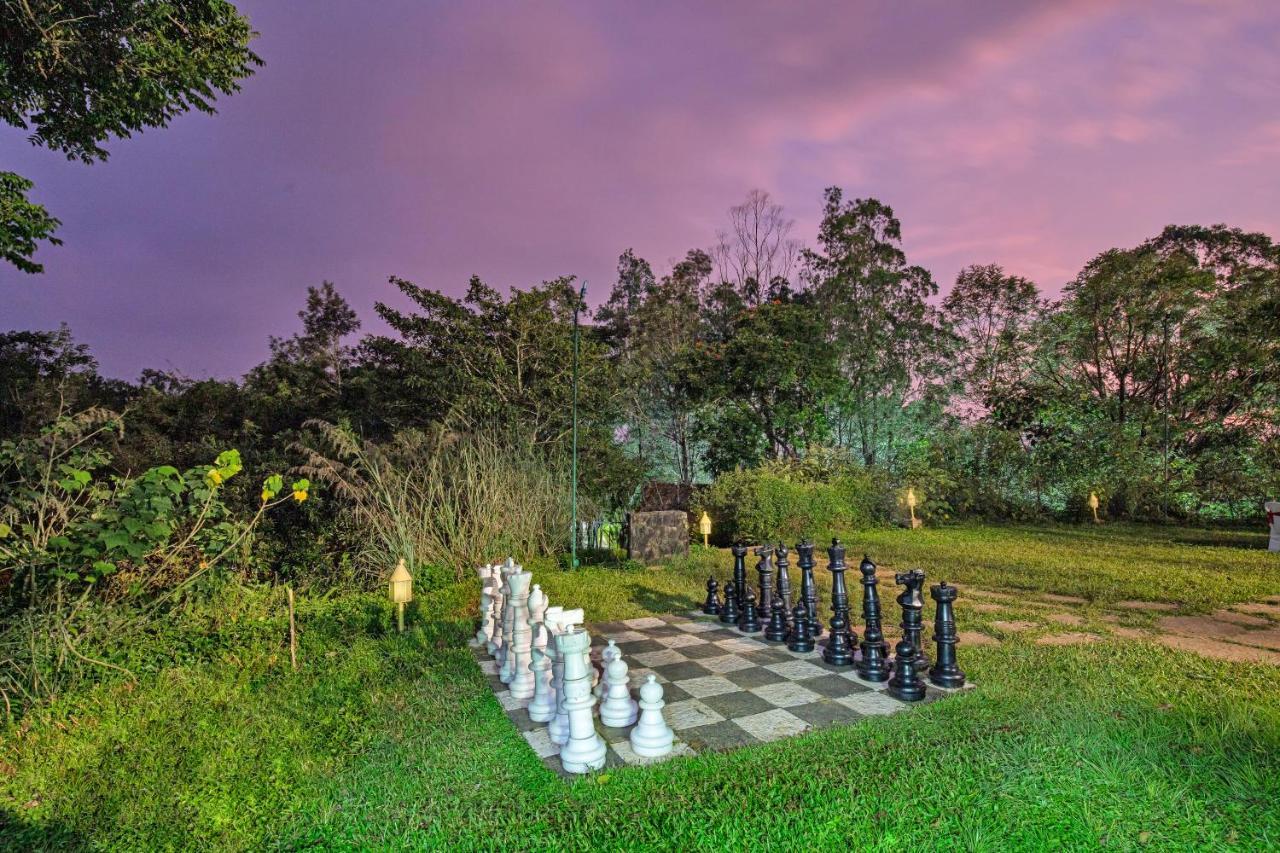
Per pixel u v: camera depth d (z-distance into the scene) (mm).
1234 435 17297
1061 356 20094
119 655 4734
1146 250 19062
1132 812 2623
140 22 8109
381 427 16828
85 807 2896
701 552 11234
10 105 8297
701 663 4895
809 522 13375
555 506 11648
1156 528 15039
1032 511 17250
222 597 6301
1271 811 2596
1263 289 17078
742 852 2424
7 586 4773
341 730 3652
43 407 13523
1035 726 3445
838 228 23531
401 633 5777
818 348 19922
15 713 3887
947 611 4281
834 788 2846
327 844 2562
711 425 20391
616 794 2889
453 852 2490
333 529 8930
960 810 2654
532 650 3840
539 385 14250
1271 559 9734
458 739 3508
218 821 2742
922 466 16828
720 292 25672
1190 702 3775
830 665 4801
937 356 24297
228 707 4043
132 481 4922
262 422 17734
